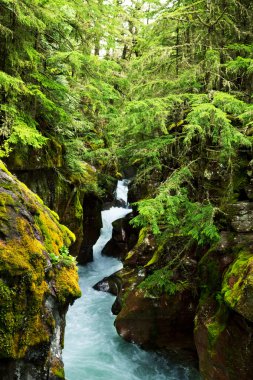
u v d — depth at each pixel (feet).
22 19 20.22
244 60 21.45
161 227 27.25
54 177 30.04
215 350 18.35
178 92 26.07
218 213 23.12
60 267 13.30
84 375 22.52
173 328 24.18
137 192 43.32
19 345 10.06
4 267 10.29
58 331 12.60
